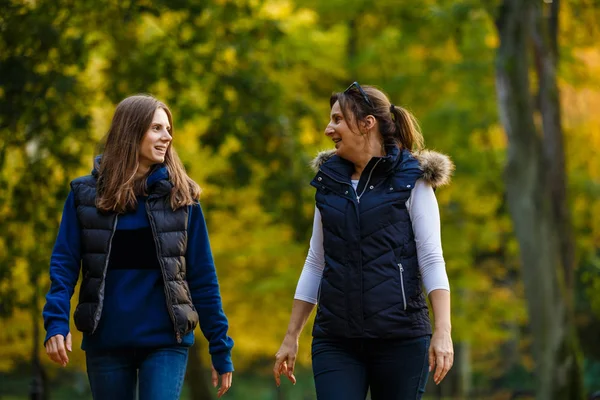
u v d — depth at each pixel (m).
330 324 8.71
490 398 61.84
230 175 26.95
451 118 33.97
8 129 23.56
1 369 35.41
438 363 8.59
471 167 34.84
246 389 72.00
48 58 23.70
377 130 9.05
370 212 8.71
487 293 42.09
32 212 24.22
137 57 25.52
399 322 8.57
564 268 28.70
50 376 34.50
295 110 27.98
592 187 35.28
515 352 65.44
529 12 27.52
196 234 9.03
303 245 27.88
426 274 8.76
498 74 27.95
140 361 8.67
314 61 32.25
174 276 8.70
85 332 8.55
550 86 28.80
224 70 26.44
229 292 33.78
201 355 40.41
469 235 36.34
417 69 35.16
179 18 25.56
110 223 8.66
